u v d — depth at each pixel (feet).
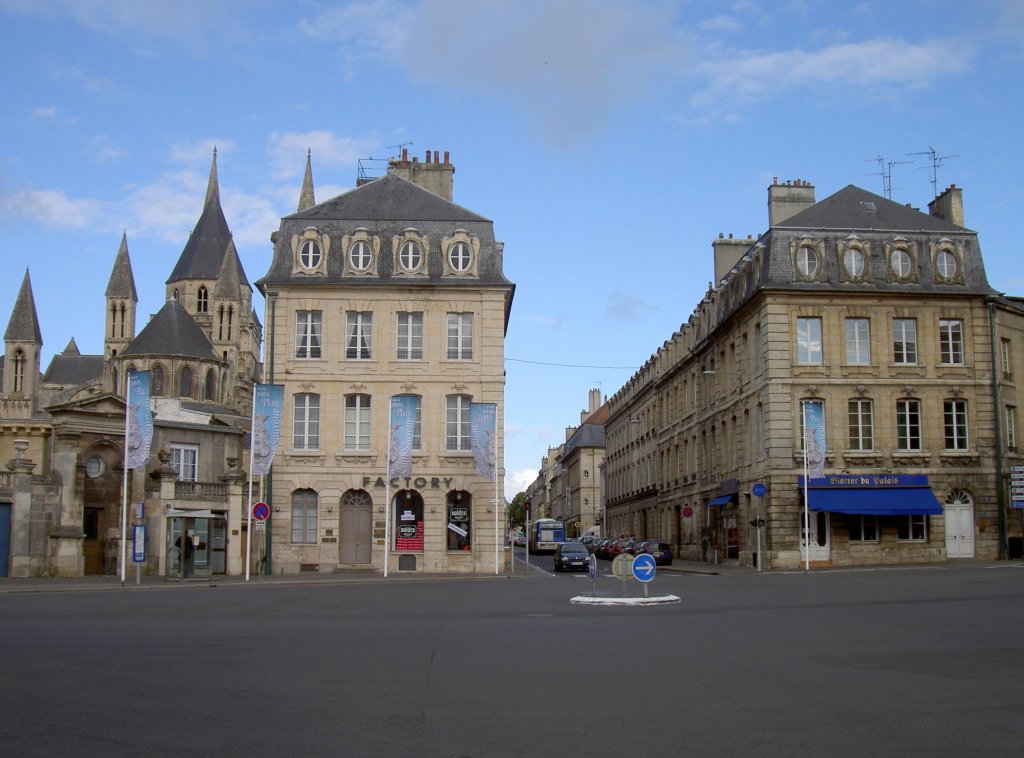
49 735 30.50
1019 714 33.45
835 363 157.38
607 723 32.22
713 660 46.70
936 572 128.98
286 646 52.37
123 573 120.06
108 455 142.51
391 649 51.08
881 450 156.46
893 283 160.04
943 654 48.11
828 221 163.63
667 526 243.81
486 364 154.71
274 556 148.97
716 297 196.03
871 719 32.71
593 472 418.72
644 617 70.38
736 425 178.40
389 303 155.43
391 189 164.55
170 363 311.47
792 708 34.65
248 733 30.78
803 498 154.40
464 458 152.56
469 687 39.11
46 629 61.67
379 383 153.69
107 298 388.78
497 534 151.33
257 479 152.46
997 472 158.10
